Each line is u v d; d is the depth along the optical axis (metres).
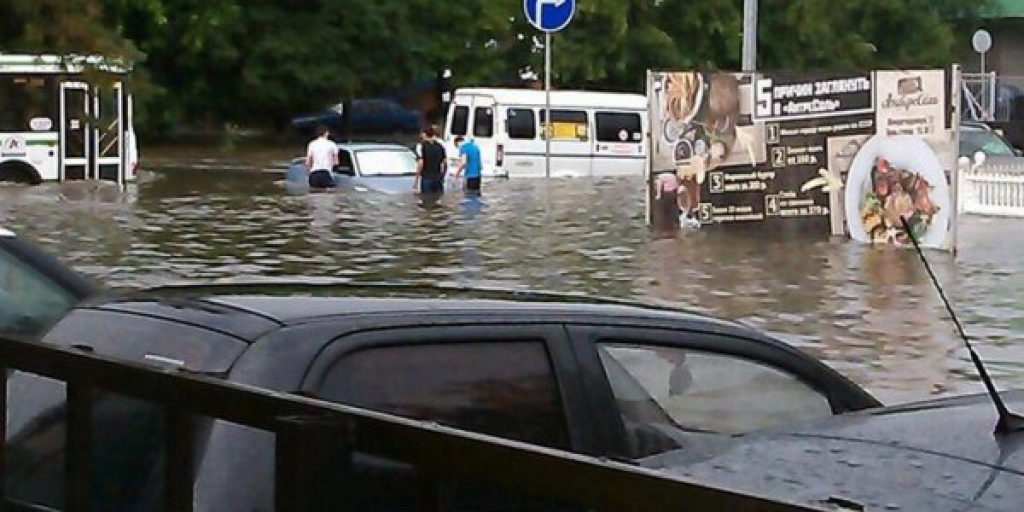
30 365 5.06
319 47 58.47
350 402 5.30
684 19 59.94
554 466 3.48
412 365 5.49
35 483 5.30
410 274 20.75
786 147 26.09
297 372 5.26
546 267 21.67
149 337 5.59
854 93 25.33
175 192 35.91
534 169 41.81
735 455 4.81
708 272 21.25
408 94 62.84
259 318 5.50
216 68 58.06
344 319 5.50
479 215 29.80
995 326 16.64
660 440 5.88
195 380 4.40
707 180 26.62
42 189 37.12
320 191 35.41
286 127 60.59
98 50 17.11
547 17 32.56
